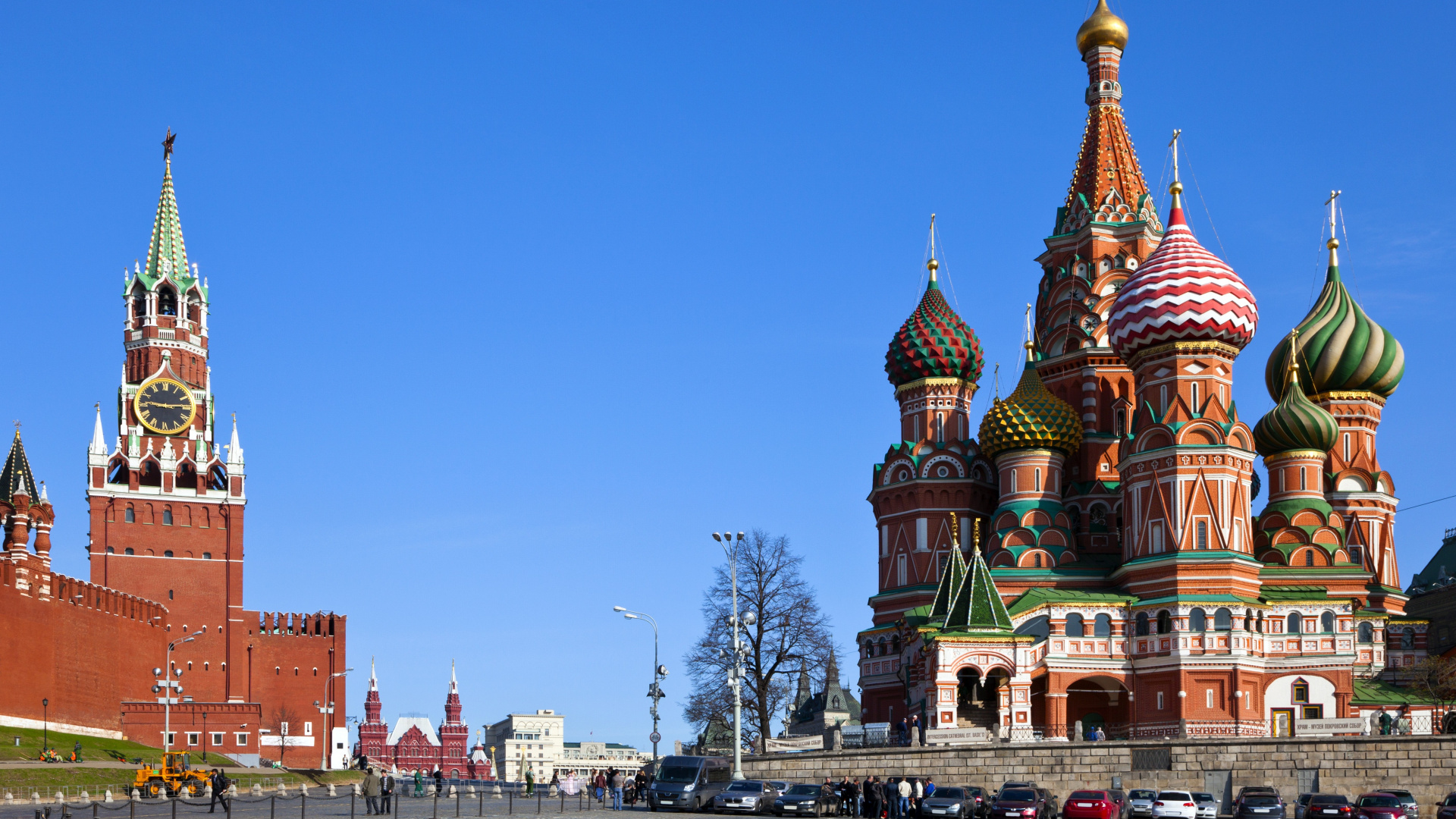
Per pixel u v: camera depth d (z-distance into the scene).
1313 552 107.94
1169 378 106.31
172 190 193.38
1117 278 119.88
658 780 79.75
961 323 121.19
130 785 110.19
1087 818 68.94
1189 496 103.44
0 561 133.38
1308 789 83.19
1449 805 69.62
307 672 188.50
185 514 183.12
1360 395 120.50
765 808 75.69
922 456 118.06
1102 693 105.19
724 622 115.62
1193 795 73.44
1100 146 123.44
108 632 155.38
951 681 98.25
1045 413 112.50
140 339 186.50
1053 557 109.94
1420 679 107.38
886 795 74.25
